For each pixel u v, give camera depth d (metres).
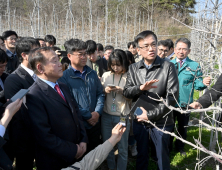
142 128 2.16
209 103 2.03
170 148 3.19
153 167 2.82
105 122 2.60
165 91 2.08
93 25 17.91
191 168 2.78
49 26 16.56
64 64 3.32
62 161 1.74
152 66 2.08
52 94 1.67
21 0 16.89
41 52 1.64
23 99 1.56
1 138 1.31
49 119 1.64
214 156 1.09
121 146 2.45
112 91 2.54
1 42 3.26
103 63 4.19
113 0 17.97
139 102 2.08
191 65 2.96
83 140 1.93
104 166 2.98
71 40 2.38
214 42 2.48
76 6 16.06
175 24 13.95
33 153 2.29
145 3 15.66
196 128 3.97
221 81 1.99
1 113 1.75
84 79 2.43
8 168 1.42
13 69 3.49
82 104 2.35
